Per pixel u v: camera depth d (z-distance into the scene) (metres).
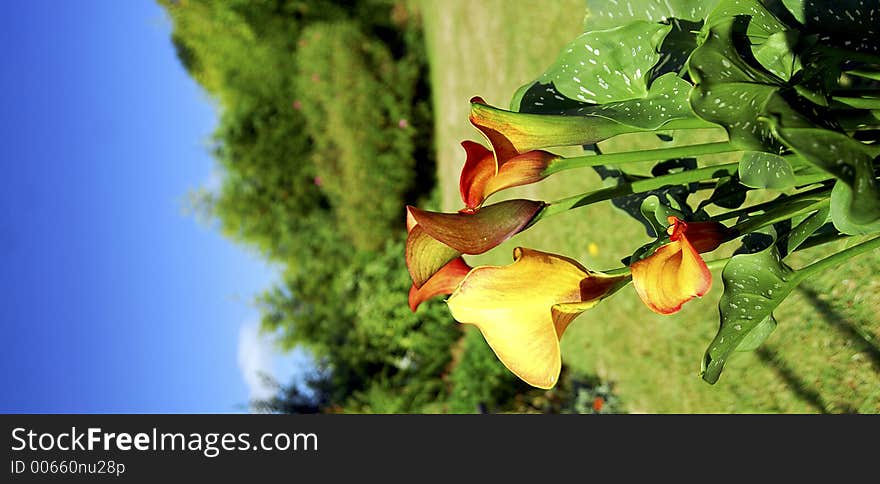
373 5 7.11
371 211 5.70
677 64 0.73
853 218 0.58
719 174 0.73
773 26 0.69
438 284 0.69
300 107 6.35
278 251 6.82
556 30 3.29
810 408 1.69
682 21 0.73
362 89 5.69
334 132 5.83
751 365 1.92
